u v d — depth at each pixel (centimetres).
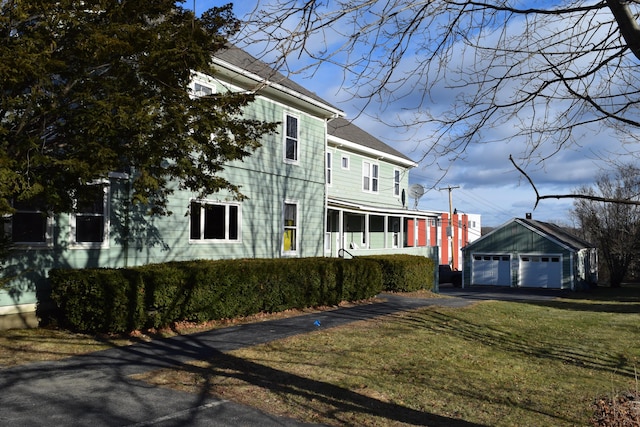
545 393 713
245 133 888
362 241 2503
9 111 720
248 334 998
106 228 1109
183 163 786
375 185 2638
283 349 877
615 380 814
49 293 1006
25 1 650
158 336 950
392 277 1938
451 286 3662
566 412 627
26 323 970
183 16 755
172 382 658
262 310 1241
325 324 1150
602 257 3931
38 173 724
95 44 694
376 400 626
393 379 729
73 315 929
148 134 729
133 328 959
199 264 1139
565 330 1348
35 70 644
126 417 522
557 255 3284
